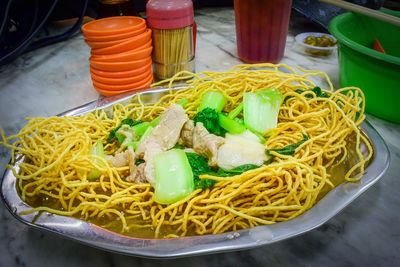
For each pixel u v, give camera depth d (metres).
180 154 0.79
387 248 0.67
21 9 1.57
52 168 0.79
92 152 0.87
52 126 0.90
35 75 1.47
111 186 0.78
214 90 1.00
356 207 0.77
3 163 0.94
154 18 1.16
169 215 0.75
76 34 1.91
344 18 1.15
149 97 1.09
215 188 0.75
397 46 1.17
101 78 1.16
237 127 0.89
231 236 0.59
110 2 1.34
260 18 1.27
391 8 1.75
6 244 0.70
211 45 1.71
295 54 1.57
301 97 0.96
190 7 1.18
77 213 0.75
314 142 0.90
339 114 0.93
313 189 0.73
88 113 0.99
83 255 0.67
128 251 0.57
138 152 0.84
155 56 1.28
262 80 1.04
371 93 1.03
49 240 0.71
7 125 1.13
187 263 0.65
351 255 0.66
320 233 0.70
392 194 0.80
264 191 0.74
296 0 1.65
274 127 0.91
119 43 1.08
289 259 0.65
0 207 0.80
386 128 1.03
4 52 1.55
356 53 0.99
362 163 0.73
